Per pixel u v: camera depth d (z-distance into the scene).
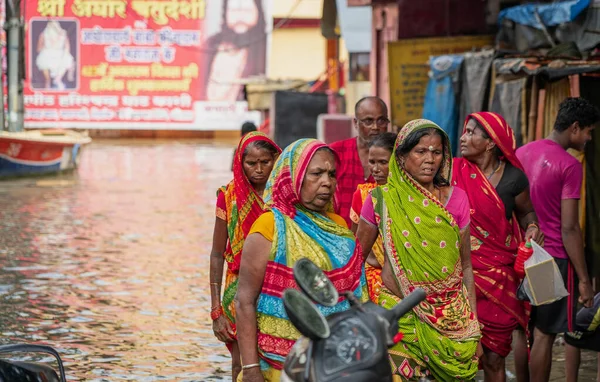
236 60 44.50
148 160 32.38
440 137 5.45
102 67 44.16
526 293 6.26
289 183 4.76
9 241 14.64
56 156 26.92
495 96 11.30
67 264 12.73
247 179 6.16
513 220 6.55
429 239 5.38
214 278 6.39
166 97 44.59
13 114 29.62
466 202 5.57
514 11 13.35
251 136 6.16
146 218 17.56
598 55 10.94
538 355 7.00
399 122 14.66
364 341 3.67
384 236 5.48
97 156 33.91
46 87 43.94
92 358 8.34
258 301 4.84
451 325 5.43
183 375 7.90
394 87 14.63
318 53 44.09
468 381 5.60
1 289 11.09
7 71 29.55
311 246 4.73
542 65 10.30
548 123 10.16
